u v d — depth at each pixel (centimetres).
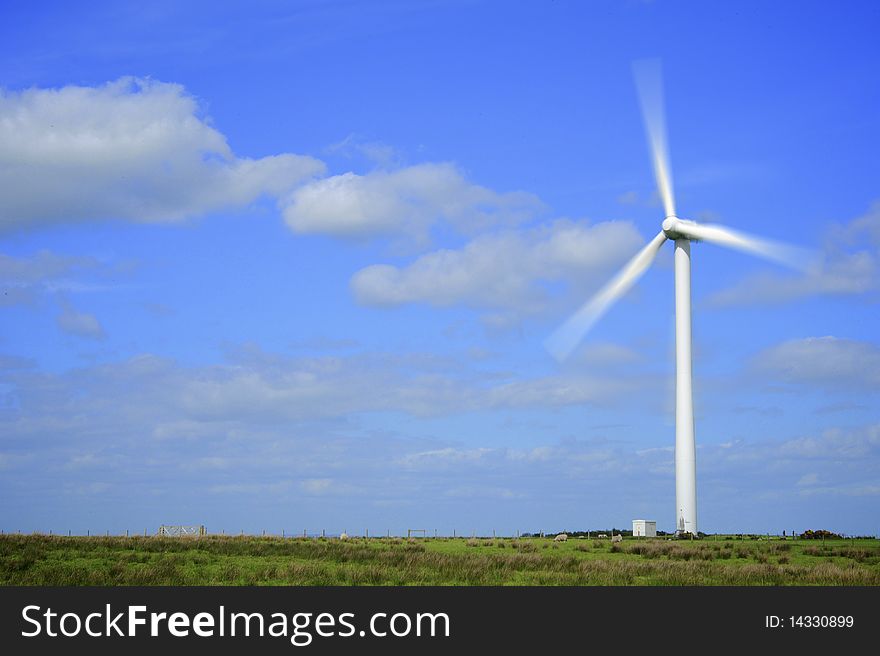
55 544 6400
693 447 9919
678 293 9950
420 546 7619
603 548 7462
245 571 4962
